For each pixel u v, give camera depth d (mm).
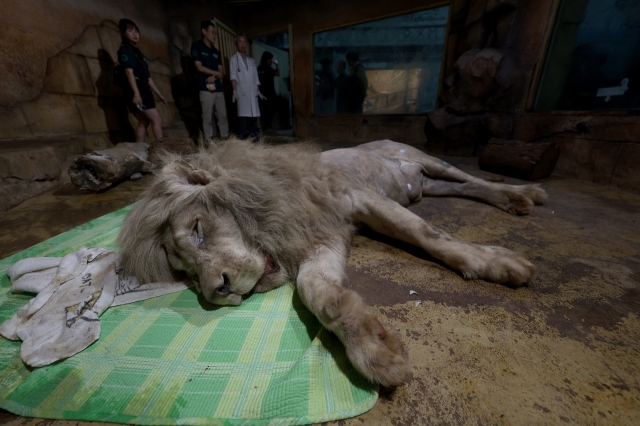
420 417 997
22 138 4836
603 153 3646
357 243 2197
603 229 2355
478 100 5684
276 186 1683
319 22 9016
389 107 9617
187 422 992
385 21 8484
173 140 4797
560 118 4230
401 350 1098
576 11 4277
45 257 1971
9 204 3359
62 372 1209
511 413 993
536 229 2371
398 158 3141
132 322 1488
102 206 3381
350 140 9172
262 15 10188
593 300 1524
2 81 4570
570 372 1132
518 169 3932
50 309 1477
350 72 9414
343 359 1188
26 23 4781
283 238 1622
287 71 13023
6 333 1401
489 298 1545
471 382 1104
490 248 1703
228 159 1772
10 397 1114
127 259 1679
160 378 1172
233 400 1069
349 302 1164
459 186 3154
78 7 5613
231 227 1503
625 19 3760
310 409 1008
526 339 1287
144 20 7523
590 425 952
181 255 1482
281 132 11242
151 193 1589
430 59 8570
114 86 6375
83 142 5535
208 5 9367
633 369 1143
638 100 3635
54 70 5207
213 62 6953
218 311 1550
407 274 1780
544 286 1636
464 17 6758
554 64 4602
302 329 1400
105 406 1064
